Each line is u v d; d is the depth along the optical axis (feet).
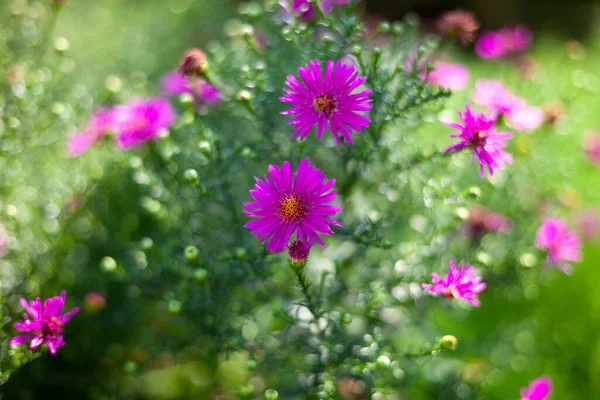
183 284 1.46
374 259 1.55
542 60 2.42
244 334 1.56
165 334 1.66
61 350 1.58
